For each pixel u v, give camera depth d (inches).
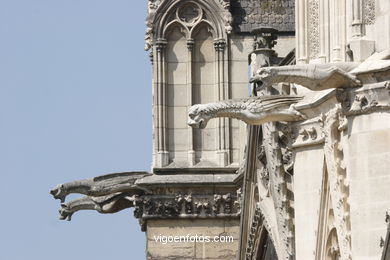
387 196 2657.5
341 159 2758.4
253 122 2837.1
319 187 2815.0
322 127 2802.7
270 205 3211.1
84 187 3651.6
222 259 3639.3
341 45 2822.3
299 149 2842.0
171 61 3678.6
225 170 3636.8
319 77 2687.0
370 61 2689.5
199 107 2822.3
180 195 3639.3
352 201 2684.5
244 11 3695.9
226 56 3673.7
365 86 2674.7
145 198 3649.1
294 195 2859.3
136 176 3651.6
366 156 2674.7
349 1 2783.0
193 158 3651.6
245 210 3353.8
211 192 3636.8
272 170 3078.2
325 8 2859.3
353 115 2687.0
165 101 3666.3
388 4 2726.4
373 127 2669.8
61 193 3641.7
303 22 2901.1
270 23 3683.6
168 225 3646.7
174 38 3683.6
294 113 2832.2
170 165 3651.6
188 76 3673.7
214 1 3683.6
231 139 3651.6
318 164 2822.3
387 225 2625.5
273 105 2832.2
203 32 3683.6
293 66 2694.4
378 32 2736.2
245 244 3393.2
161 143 3661.4
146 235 3663.9
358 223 2674.7
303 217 2837.1
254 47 3233.3
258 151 3253.0
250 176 3307.1
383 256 2564.0
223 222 3641.7
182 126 3666.3
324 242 2807.6
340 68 2687.0
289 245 3048.7
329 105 2787.9
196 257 3639.3
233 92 3671.3
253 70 3230.8
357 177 2679.6
